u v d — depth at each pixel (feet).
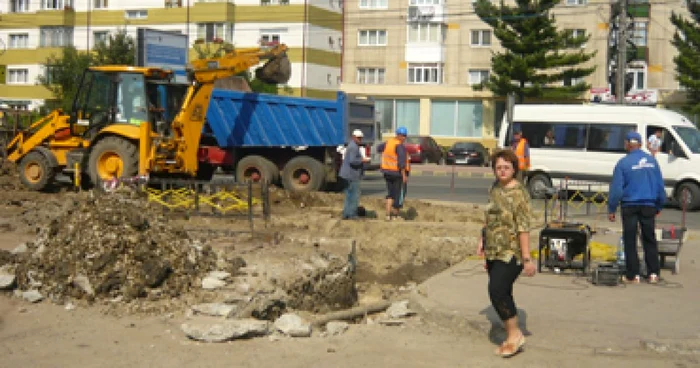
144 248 29.84
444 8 170.81
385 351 24.02
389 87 172.35
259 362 22.71
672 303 28.81
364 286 37.06
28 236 42.91
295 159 72.08
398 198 52.85
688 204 70.49
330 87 181.37
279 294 28.96
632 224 32.32
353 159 50.44
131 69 62.13
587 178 75.41
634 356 23.25
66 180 78.64
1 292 29.45
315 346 24.48
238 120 69.92
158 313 27.81
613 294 30.30
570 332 24.81
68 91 151.33
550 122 77.66
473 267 35.91
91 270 29.12
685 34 142.51
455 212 59.21
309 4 172.24
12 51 193.57
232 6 176.24
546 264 34.40
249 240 42.14
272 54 69.56
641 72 158.71
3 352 23.38
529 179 78.54
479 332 25.55
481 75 169.78
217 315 27.45
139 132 60.08
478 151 142.10
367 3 176.24
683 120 73.87
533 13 147.13
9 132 76.18
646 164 32.27
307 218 50.01
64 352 23.45
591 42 159.22
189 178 64.64
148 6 182.29
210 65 63.77
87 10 188.34
